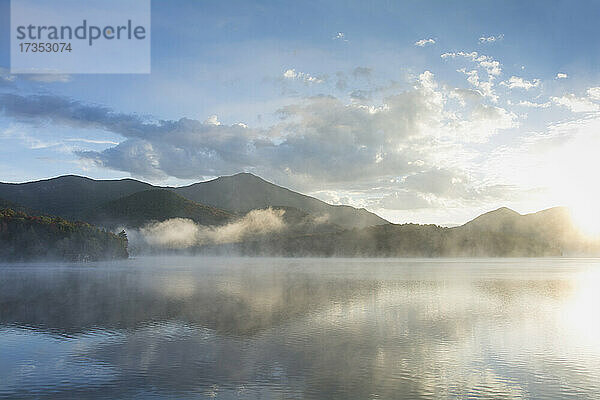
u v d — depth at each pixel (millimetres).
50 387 29375
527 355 36688
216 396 27750
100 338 42812
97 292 84312
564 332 45531
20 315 56312
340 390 28672
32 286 96312
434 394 27984
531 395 27859
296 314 56531
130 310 60281
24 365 34000
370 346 39531
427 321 51562
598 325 49188
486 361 35000
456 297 75250
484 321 51688
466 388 29016
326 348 38812
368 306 63812
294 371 32438
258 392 28359
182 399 27375
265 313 57406
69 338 42938
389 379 30688
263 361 34750
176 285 100312
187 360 35188
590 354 37062
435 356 36344
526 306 64188
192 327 48094
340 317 54406
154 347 39188
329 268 187750
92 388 29109
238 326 48625
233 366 33500
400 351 37781
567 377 31172
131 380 30516
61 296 77438
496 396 27719
